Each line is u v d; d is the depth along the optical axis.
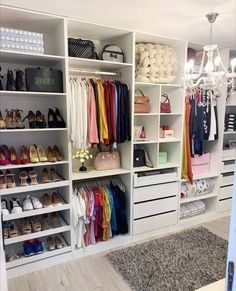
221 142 3.28
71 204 2.37
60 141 2.55
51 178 2.37
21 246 2.41
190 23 2.30
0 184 2.13
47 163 2.27
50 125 2.31
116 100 2.46
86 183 2.76
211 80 2.23
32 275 2.21
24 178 2.26
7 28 2.14
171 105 3.04
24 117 2.50
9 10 1.90
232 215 0.73
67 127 2.27
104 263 2.39
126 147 2.71
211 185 3.35
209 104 3.12
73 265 2.36
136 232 2.78
